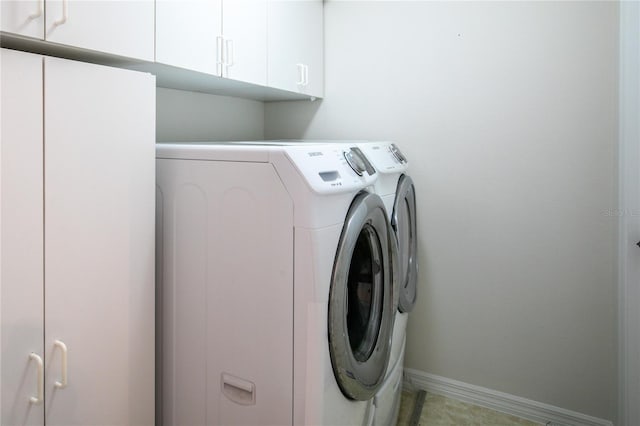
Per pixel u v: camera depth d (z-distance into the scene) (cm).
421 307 239
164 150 142
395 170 180
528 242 211
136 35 132
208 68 162
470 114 220
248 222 127
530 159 208
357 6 245
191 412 143
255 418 130
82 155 115
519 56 207
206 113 234
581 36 194
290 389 123
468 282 227
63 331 114
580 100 196
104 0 122
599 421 201
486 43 214
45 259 109
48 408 112
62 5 110
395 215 184
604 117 192
